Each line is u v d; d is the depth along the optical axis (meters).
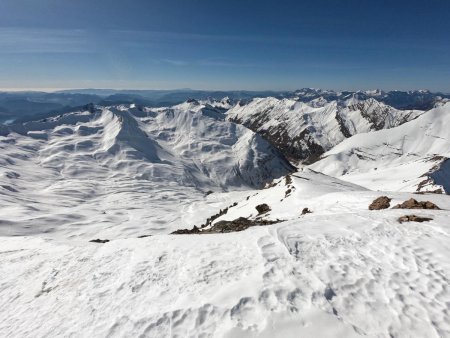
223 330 13.10
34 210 179.25
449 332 12.26
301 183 66.12
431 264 16.66
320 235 21.06
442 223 21.92
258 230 23.23
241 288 15.42
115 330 14.30
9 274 24.95
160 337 13.37
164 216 177.00
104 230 147.62
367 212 27.25
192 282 16.94
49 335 15.26
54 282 21.23
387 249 18.64
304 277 15.90
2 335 16.47
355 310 13.65
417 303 13.84
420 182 151.38
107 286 18.53
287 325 12.95
